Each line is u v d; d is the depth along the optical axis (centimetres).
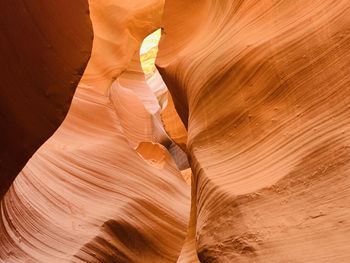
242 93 289
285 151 242
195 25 418
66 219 495
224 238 253
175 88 409
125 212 544
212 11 392
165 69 414
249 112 280
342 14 229
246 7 324
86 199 534
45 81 314
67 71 332
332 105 221
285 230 215
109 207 538
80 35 341
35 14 304
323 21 239
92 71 692
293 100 248
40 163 533
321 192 208
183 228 613
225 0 364
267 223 227
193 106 345
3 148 297
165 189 649
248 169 265
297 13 266
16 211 462
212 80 317
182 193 693
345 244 183
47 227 475
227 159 289
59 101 329
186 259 460
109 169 588
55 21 321
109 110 669
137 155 653
